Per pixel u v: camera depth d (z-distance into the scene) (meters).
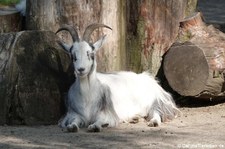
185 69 16.34
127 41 17.50
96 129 13.73
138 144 12.52
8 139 12.98
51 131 13.85
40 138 13.07
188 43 16.44
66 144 12.52
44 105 14.74
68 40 15.91
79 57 13.78
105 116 14.28
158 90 15.66
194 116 15.64
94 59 14.09
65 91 15.09
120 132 13.73
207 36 16.98
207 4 29.22
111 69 16.42
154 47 17.36
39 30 15.27
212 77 16.19
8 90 14.45
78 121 14.18
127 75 15.54
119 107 14.94
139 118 15.27
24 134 13.47
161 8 17.30
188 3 18.56
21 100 14.52
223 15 25.22
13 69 14.59
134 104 15.23
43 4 16.09
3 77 14.52
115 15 16.34
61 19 16.00
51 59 15.12
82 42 13.95
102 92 14.43
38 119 14.65
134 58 17.47
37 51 15.02
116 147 12.25
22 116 14.53
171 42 17.45
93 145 12.42
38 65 14.90
